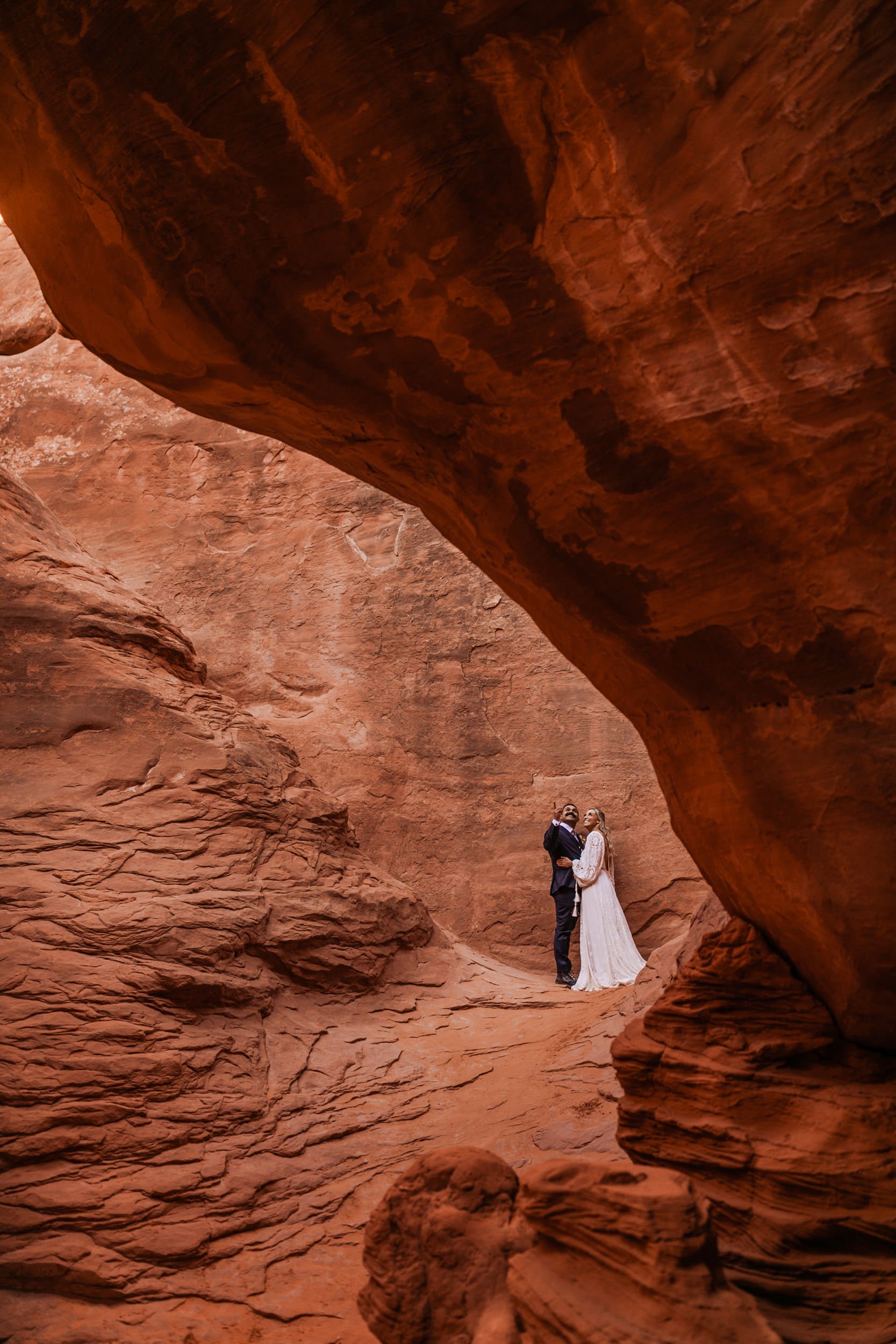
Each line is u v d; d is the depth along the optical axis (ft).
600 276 9.31
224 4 9.02
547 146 8.90
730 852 11.95
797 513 9.34
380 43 8.74
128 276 11.35
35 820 20.74
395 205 9.62
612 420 9.87
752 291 8.74
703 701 11.17
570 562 11.13
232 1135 16.94
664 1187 8.29
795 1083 11.34
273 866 23.39
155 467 39.47
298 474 38.93
